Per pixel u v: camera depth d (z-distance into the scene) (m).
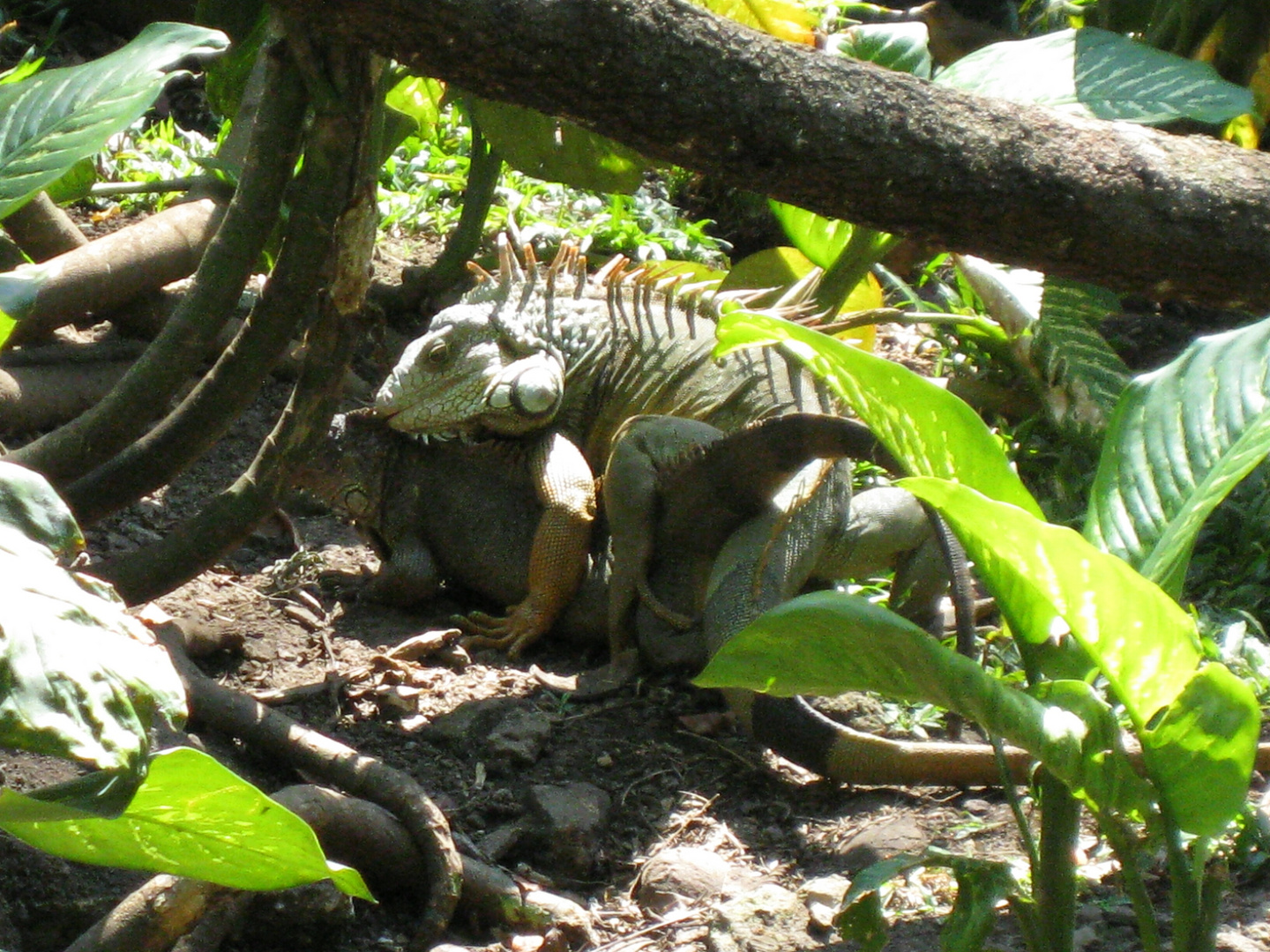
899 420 3.29
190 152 9.51
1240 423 3.48
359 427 6.42
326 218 4.90
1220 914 4.20
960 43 10.34
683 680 5.98
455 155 10.56
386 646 6.11
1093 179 5.00
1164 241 5.11
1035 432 7.86
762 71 4.62
